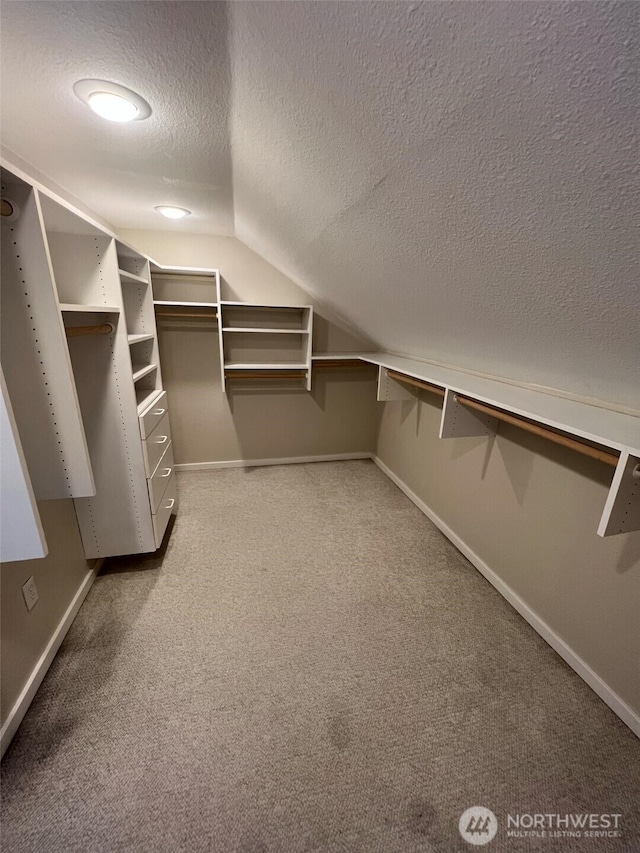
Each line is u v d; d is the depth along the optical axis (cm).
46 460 114
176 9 59
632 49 36
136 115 94
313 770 104
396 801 98
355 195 98
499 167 61
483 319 118
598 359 98
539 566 152
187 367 277
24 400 107
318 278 206
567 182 55
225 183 143
